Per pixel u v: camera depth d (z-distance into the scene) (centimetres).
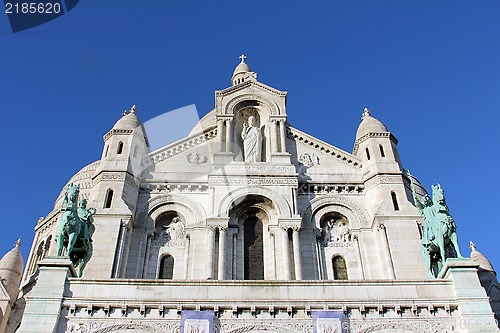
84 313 2184
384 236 3080
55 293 2214
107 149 3512
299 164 3547
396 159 3509
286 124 3734
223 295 2231
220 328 2144
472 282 2275
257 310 2202
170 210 3284
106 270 2856
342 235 3256
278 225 3175
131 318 2172
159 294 2231
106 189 3225
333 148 3619
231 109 3769
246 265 3106
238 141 3694
